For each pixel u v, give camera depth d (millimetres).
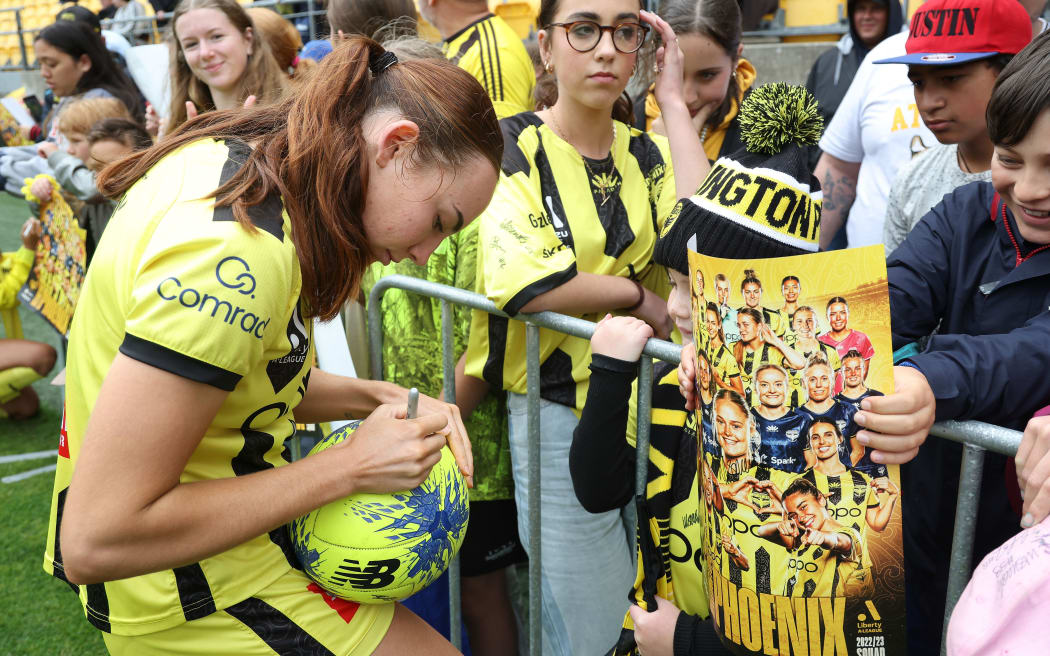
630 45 1859
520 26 5891
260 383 1182
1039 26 2275
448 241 2139
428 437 1256
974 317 1467
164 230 1062
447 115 1160
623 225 1979
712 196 1329
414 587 1287
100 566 1031
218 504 1101
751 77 2982
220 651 1225
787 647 1121
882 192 2584
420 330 2172
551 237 1782
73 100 4273
